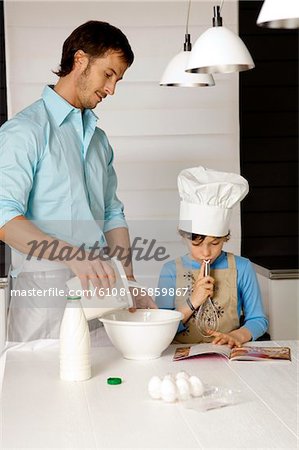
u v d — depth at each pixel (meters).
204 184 3.05
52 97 3.01
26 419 2.05
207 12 4.52
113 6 4.47
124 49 2.99
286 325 4.26
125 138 4.56
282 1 2.03
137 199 4.58
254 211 4.79
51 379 2.47
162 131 4.57
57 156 2.96
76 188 3.02
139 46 4.50
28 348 2.90
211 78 3.33
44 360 2.73
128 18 4.48
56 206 2.99
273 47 4.72
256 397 2.24
